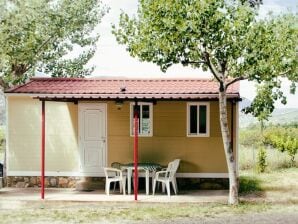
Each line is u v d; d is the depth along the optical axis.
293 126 40.66
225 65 15.34
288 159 26.56
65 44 23.78
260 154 24.22
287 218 13.73
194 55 14.87
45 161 19.16
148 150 18.86
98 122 19.06
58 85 19.02
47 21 22.16
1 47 21.14
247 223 13.08
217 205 15.71
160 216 14.15
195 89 18.11
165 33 14.43
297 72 15.47
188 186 18.67
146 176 17.31
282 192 18.33
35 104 19.12
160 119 18.81
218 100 17.61
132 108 18.92
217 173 18.64
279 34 15.27
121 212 14.82
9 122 19.16
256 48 14.49
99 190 18.48
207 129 18.67
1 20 21.12
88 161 19.08
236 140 18.50
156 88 18.27
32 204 16.20
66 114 19.16
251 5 17.20
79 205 16.11
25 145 19.16
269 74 14.80
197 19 14.19
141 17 15.24
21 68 22.61
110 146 18.98
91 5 23.20
